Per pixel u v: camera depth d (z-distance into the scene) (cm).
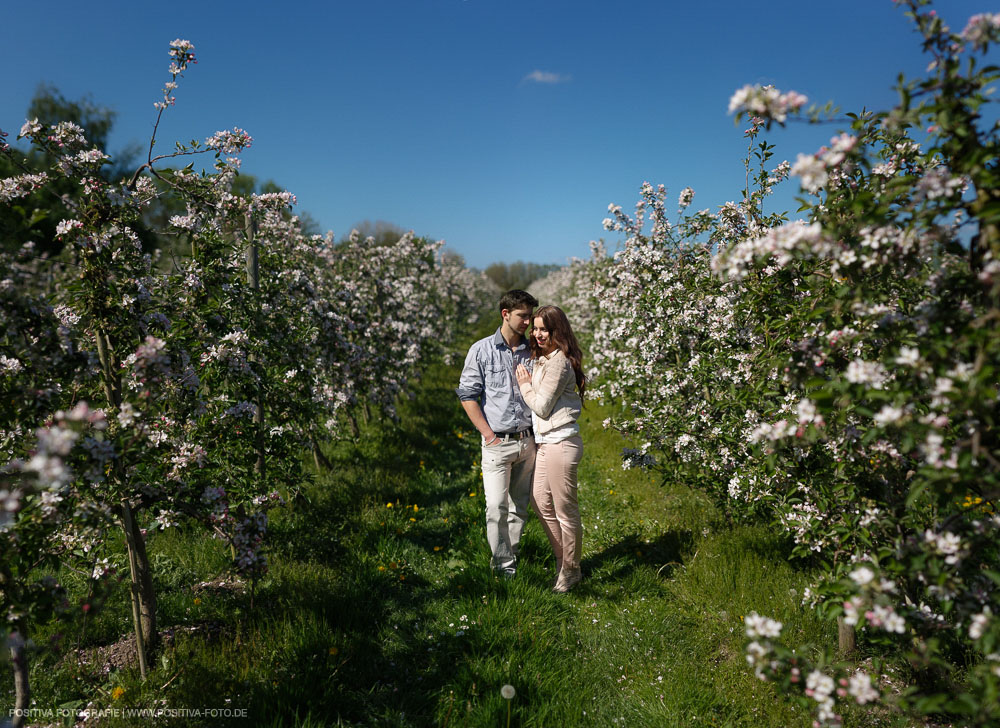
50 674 257
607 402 684
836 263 179
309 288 478
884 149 222
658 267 430
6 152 246
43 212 235
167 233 299
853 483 225
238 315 385
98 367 249
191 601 319
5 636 174
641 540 410
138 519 289
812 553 282
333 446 631
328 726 239
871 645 259
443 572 386
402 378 785
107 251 241
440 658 287
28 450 214
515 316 340
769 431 181
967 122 152
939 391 141
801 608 292
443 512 491
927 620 185
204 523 254
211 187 312
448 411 894
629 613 320
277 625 295
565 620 322
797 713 232
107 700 245
